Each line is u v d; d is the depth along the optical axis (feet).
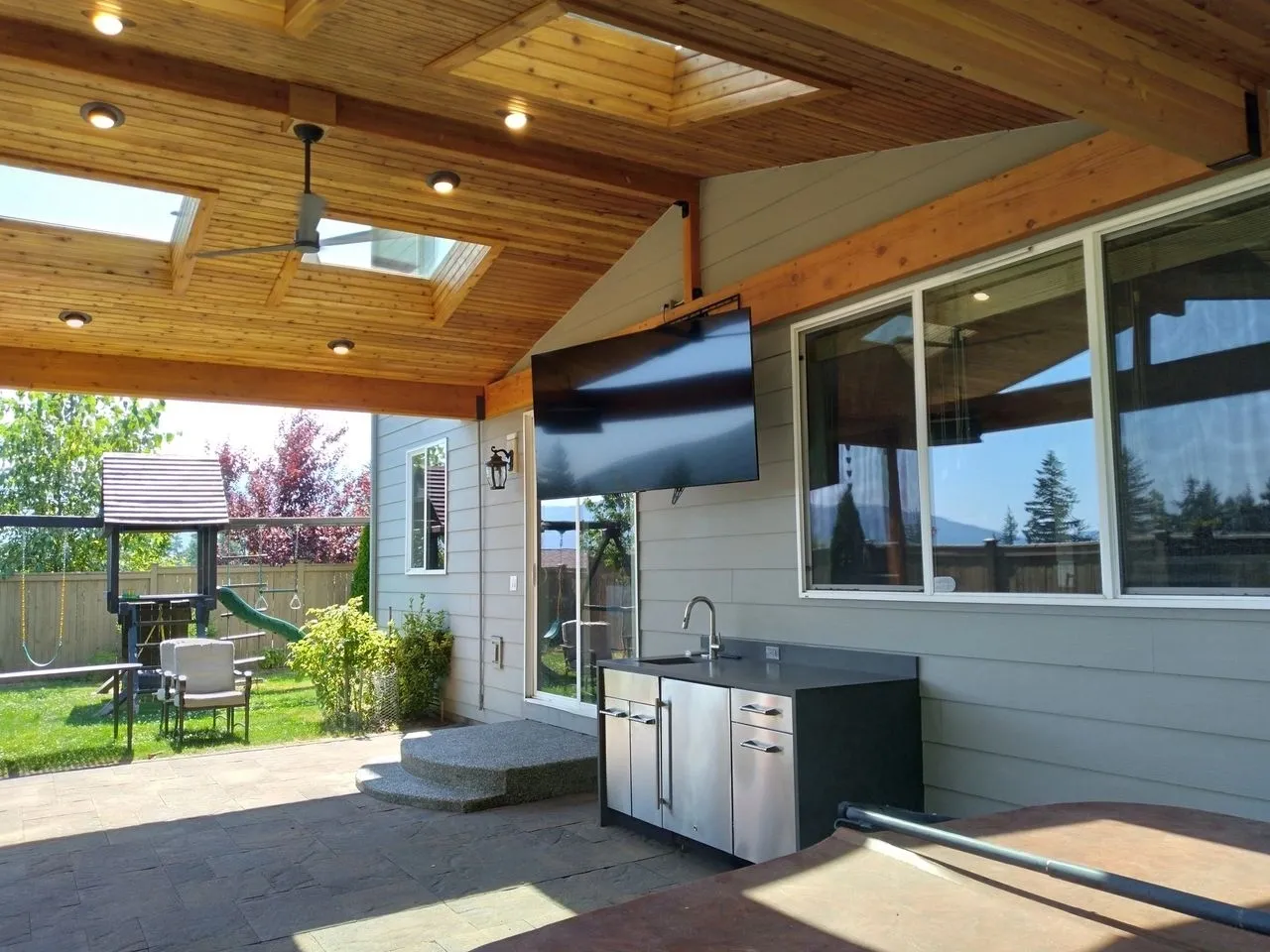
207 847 15.74
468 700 27.50
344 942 11.75
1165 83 9.01
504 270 20.68
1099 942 4.91
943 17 7.54
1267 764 9.58
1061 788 11.46
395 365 24.85
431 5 11.51
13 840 16.24
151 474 33.06
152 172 15.90
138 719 28.17
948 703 12.94
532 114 14.90
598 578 21.68
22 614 36.70
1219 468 10.19
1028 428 12.16
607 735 16.58
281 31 12.23
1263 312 9.89
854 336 14.89
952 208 13.07
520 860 14.82
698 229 18.12
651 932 5.17
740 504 16.96
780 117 13.56
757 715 13.03
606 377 18.39
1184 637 10.30
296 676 37.81
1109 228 11.25
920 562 13.57
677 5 10.38
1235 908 4.86
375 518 34.94
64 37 12.70
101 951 11.59
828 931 5.14
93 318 20.20
